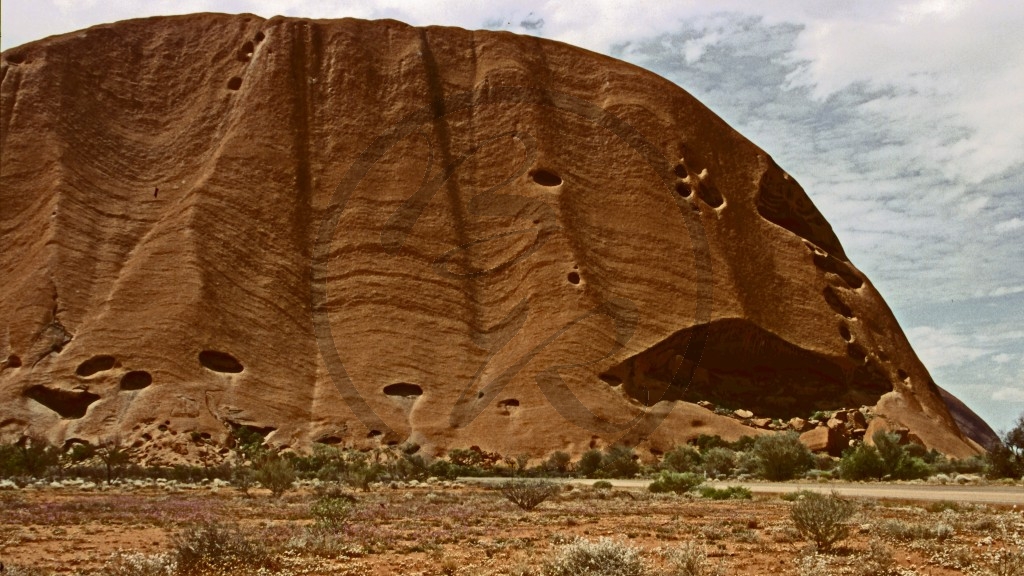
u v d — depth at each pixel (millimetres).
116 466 58875
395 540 17828
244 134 100438
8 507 28297
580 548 11617
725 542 16875
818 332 102812
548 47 113750
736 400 96188
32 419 73688
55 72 103375
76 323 83625
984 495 29703
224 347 82562
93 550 17344
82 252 90125
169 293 85312
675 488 37531
